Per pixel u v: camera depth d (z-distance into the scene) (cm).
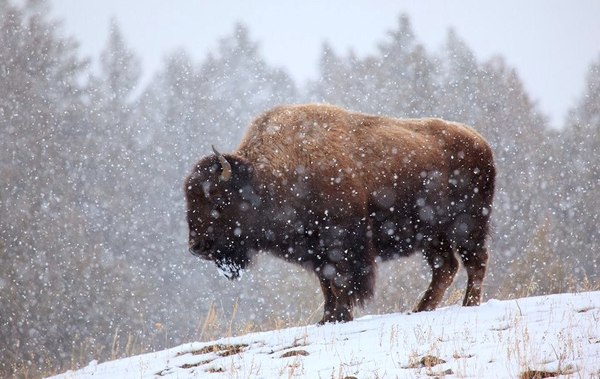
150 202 11681
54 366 8088
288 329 3234
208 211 3356
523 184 10662
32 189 9588
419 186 3709
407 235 3712
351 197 3438
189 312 10256
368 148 3609
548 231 8694
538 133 12762
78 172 10850
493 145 11400
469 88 12550
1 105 10525
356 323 3167
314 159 3447
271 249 3538
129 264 10519
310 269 3538
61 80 11931
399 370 2278
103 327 8950
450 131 3900
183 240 11138
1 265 8456
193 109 14162
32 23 11688
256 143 3534
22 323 8344
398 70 12875
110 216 10725
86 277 9062
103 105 13412
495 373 2136
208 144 13512
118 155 11831
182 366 2823
